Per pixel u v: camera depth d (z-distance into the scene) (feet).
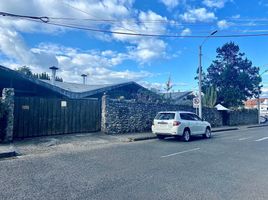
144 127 64.44
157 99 90.84
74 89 78.38
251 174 24.34
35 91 61.46
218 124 101.65
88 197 17.48
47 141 42.42
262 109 292.61
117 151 36.40
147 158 31.48
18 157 31.14
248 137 59.77
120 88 85.92
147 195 18.11
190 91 147.95
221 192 19.02
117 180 21.67
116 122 57.41
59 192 18.39
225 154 35.14
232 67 140.36
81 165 27.09
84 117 53.83
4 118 40.19
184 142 48.70
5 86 56.18
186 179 22.35
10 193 18.01
